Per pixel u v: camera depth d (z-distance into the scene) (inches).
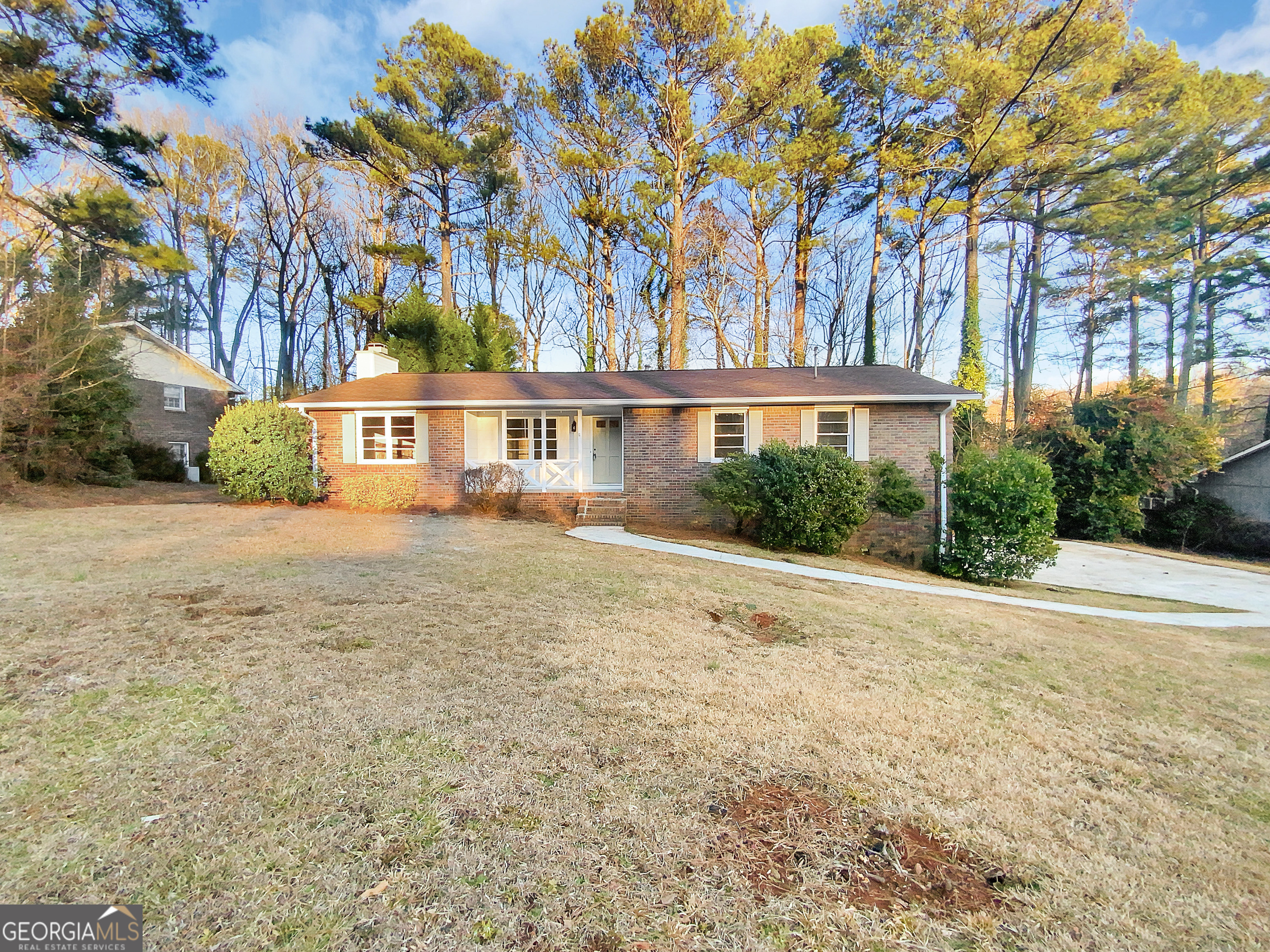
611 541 392.2
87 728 113.3
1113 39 695.7
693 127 755.4
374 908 72.4
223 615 185.8
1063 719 150.4
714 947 69.4
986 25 749.3
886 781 110.0
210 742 110.0
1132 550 645.9
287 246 1127.6
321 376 1218.0
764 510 429.4
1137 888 85.4
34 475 468.8
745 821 94.7
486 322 892.0
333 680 140.4
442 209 904.3
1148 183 817.5
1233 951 73.7
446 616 196.7
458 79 805.9
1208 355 962.7
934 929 74.4
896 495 434.9
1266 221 850.1
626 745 116.6
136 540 299.3
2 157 445.4
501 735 117.6
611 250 939.3
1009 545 402.9
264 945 66.2
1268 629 297.7
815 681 160.2
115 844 81.5
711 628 206.4
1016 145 729.0
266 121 1047.6
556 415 550.0
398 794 96.1
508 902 74.5
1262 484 727.7
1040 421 798.5
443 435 518.0
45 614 179.5
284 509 452.4
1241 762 132.9
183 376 822.5
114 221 501.0
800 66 700.7
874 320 931.3
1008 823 100.0
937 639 217.5
